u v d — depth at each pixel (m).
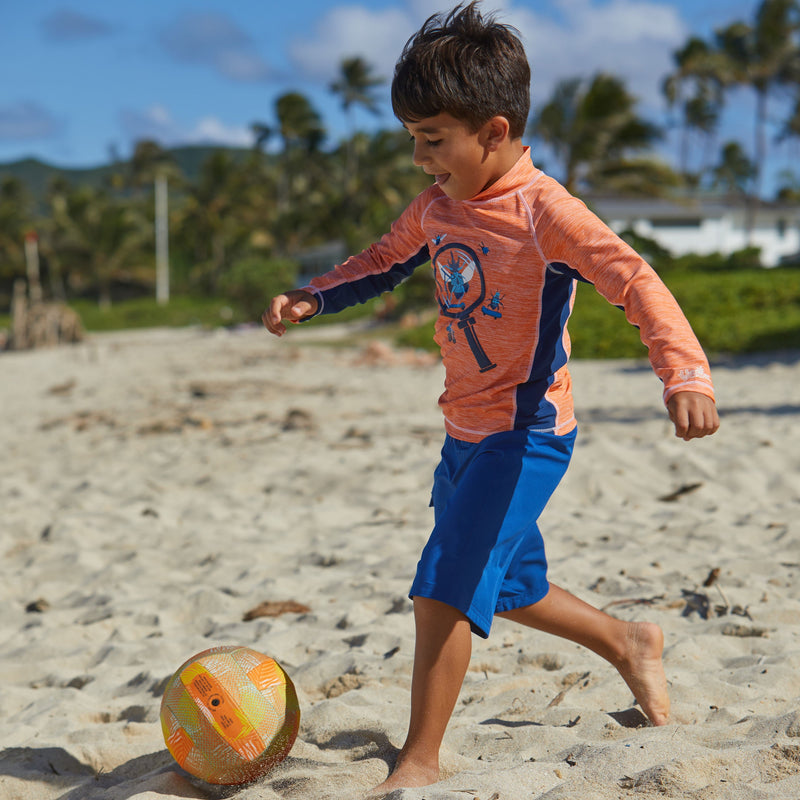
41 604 4.51
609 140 29.41
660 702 2.46
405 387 13.54
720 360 16.05
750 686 2.80
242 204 64.25
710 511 5.49
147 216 67.25
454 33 2.04
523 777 2.05
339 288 2.53
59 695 3.26
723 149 73.44
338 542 5.24
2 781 2.47
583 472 6.36
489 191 2.14
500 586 2.32
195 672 2.30
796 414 8.72
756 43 48.53
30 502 6.84
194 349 24.84
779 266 31.59
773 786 1.89
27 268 65.69
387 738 2.46
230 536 5.65
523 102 2.11
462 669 2.11
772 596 3.84
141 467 8.07
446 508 2.21
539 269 2.12
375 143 56.56
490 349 2.23
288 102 60.38
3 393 15.56
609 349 18.02
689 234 48.19
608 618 2.47
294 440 8.84
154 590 4.64
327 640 3.65
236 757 2.22
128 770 2.55
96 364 21.17
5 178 79.19
